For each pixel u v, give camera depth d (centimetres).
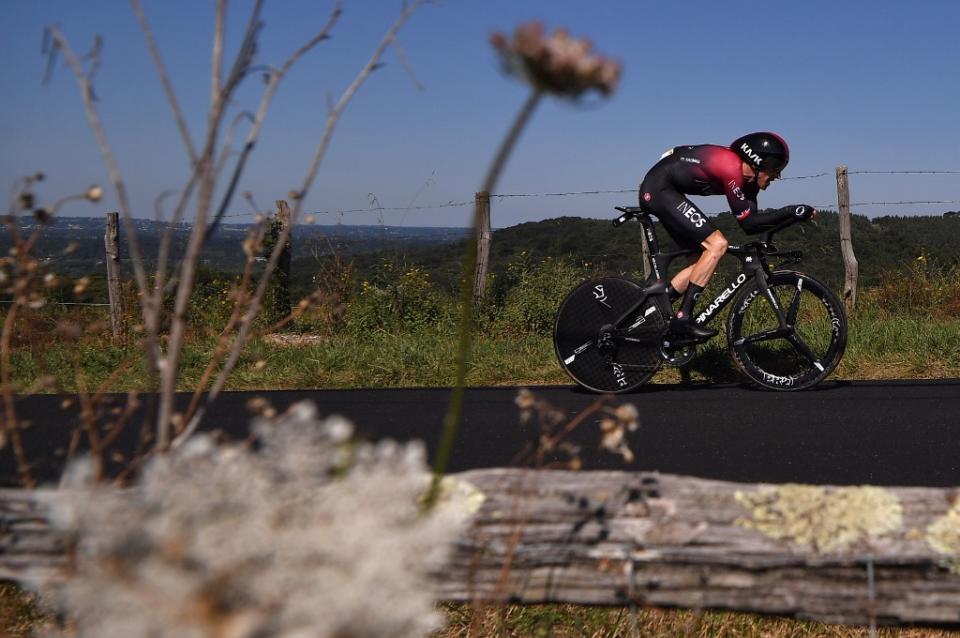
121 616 77
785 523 164
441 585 166
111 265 940
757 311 728
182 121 124
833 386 589
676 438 457
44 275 166
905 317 851
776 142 552
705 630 213
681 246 582
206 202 125
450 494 167
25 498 164
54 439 464
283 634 77
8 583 195
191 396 603
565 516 167
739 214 560
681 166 566
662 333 572
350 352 728
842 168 930
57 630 164
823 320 700
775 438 452
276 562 86
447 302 932
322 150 132
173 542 80
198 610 75
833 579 162
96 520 97
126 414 152
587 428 484
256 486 98
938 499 166
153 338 129
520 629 210
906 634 209
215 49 124
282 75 126
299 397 597
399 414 532
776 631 215
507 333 880
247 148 125
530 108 89
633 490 170
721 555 163
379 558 87
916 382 593
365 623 82
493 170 96
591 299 581
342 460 110
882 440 443
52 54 121
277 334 902
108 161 126
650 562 165
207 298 890
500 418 514
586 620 213
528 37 84
